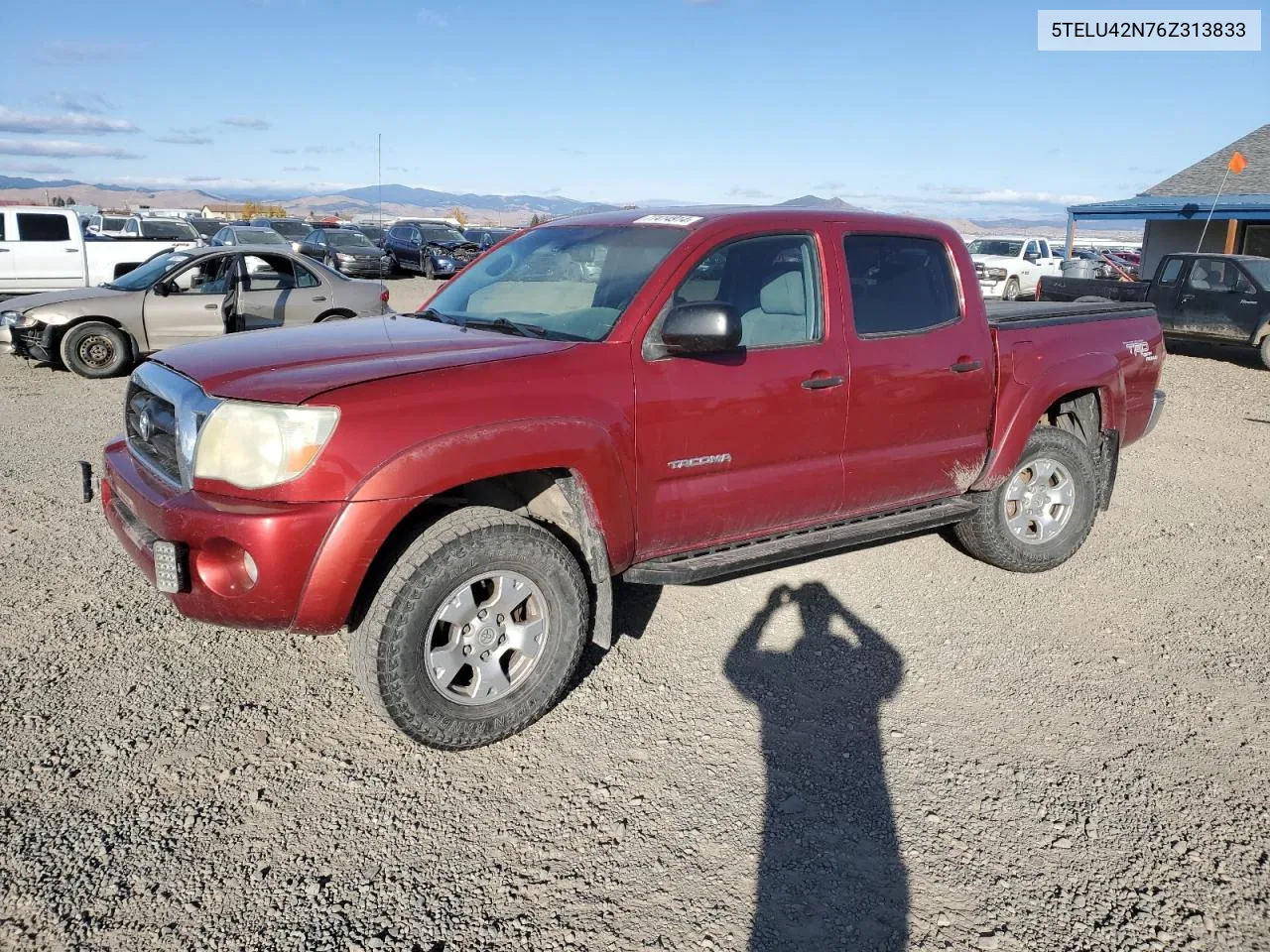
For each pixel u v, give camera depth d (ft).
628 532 11.91
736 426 12.66
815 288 13.66
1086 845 9.91
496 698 11.19
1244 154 79.82
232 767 10.72
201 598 10.16
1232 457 27.40
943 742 11.81
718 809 10.35
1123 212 78.28
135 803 9.96
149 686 12.32
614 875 9.27
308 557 9.82
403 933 8.38
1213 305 47.42
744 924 8.69
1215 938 8.66
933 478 15.25
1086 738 11.97
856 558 17.95
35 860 9.00
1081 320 17.33
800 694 12.89
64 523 18.37
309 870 9.14
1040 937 8.63
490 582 11.08
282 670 12.97
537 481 12.20
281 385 10.15
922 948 8.48
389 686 10.37
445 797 10.39
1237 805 10.64
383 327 13.23
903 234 14.75
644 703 12.51
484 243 97.25
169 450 11.26
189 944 8.13
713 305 11.21
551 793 10.53
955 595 16.38
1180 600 16.40
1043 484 16.87
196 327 36.58
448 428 10.34
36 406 30.12
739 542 13.47
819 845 9.82
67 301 34.68
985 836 10.02
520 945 8.32
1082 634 15.01
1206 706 12.81
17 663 12.66
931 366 14.64
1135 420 18.30
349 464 9.87
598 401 11.39
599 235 13.88
